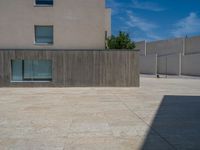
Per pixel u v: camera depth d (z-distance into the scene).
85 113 9.17
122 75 18.62
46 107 10.42
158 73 48.81
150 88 18.64
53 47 19.03
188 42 44.06
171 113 9.27
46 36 19.12
